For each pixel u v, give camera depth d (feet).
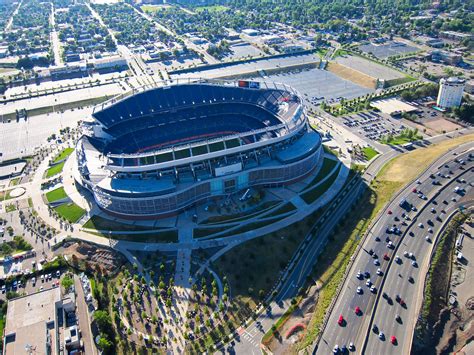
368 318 455.22
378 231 589.32
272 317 477.77
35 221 647.56
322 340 433.48
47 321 440.86
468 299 504.02
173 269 547.90
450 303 497.87
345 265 531.50
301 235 600.39
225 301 497.87
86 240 603.26
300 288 512.22
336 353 417.69
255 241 590.55
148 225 629.92
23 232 624.59
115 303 498.69
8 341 419.33
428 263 525.34
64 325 451.94
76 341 435.12
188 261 560.61
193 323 473.67
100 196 640.58
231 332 461.37
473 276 532.73
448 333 465.06
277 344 444.96
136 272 546.26
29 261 568.41
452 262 552.82
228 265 551.18
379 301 476.13
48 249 589.32
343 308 469.16
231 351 440.04
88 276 543.39
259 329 464.24
